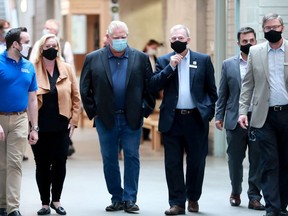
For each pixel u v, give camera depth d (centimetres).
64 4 5372
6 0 5044
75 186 2627
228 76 2241
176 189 2158
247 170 2933
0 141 2067
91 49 5681
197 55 2159
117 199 2241
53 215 2172
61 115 2136
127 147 2184
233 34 3150
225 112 2289
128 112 2172
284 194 2064
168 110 2142
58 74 2156
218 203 2327
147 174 2889
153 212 2206
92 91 2208
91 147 3725
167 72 2109
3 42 2755
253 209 2234
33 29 5144
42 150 2167
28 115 2119
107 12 5294
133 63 2180
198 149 2159
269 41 1984
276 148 2027
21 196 2455
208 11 3428
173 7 3659
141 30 4700
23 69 2052
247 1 2894
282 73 2005
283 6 2891
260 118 2019
